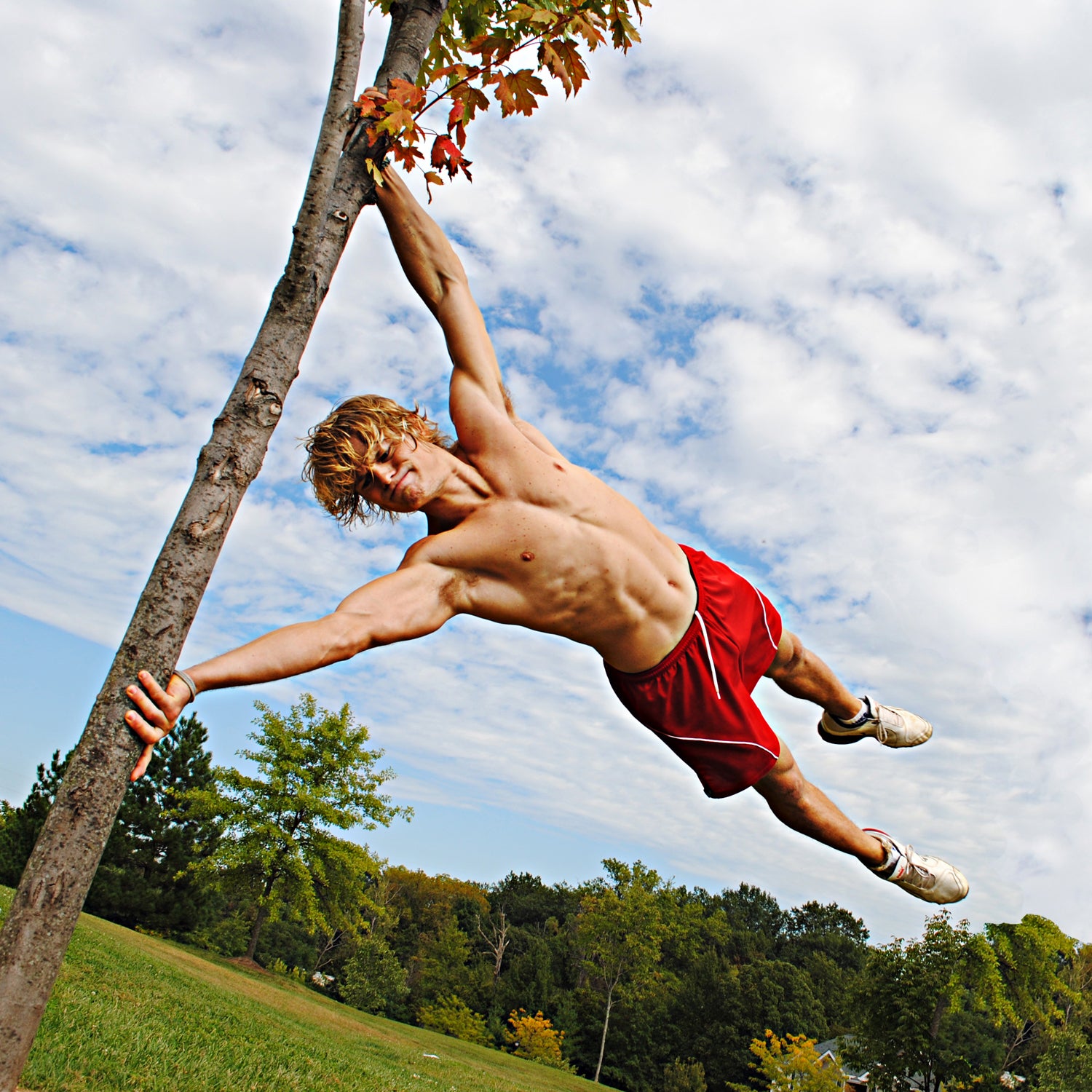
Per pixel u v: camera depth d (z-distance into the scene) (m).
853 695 3.93
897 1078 29.33
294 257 2.51
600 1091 27.59
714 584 3.31
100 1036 6.87
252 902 37.38
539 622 2.96
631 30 3.50
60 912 1.96
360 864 29.41
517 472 2.90
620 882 45.38
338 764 29.98
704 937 68.81
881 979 29.98
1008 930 29.00
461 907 63.81
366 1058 13.26
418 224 2.89
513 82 2.91
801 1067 36.19
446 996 48.97
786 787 3.48
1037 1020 28.45
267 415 2.41
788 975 51.25
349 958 47.28
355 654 2.49
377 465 2.81
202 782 30.64
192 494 2.30
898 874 3.65
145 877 29.66
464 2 4.01
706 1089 45.06
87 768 2.04
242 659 2.26
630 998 44.72
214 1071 7.01
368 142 2.72
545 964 52.38
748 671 3.39
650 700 3.23
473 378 2.96
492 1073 19.88
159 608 2.17
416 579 2.69
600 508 3.00
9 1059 1.87
